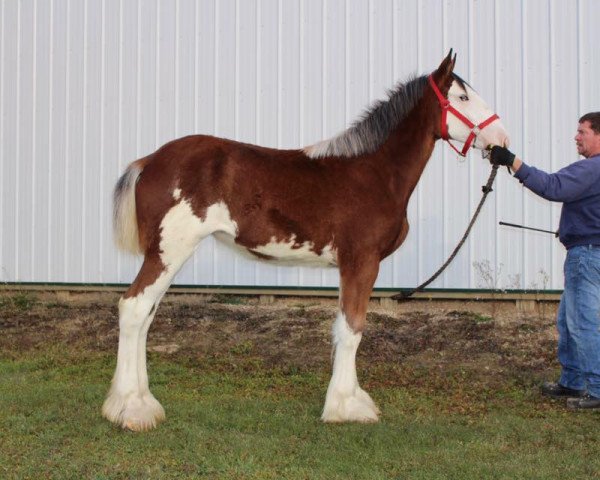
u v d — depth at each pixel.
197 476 3.72
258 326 7.69
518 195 8.31
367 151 4.84
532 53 8.26
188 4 9.10
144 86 9.27
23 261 9.65
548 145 8.27
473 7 8.36
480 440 4.41
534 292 8.27
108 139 9.39
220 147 4.70
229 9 8.98
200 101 9.12
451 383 5.88
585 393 5.27
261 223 4.68
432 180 8.50
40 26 9.53
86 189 9.46
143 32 9.25
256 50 8.93
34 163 9.60
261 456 4.05
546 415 5.07
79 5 9.41
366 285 4.76
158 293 4.59
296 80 8.84
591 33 8.12
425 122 4.94
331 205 4.70
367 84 8.66
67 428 4.51
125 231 4.71
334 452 4.12
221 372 6.24
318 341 7.14
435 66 8.48
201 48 9.09
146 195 4.60
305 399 5.39
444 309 8.38
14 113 9.66
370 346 6.95
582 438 4.48
